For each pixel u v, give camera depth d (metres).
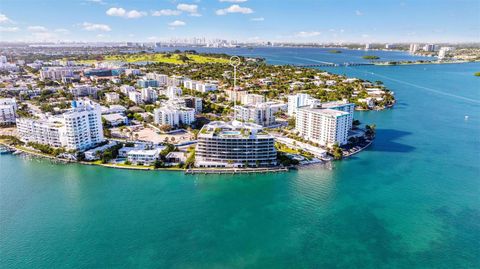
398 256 193.50
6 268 180.12
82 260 186.62
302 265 185.25
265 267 183.12
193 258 189.25
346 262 187.88
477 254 195.75
